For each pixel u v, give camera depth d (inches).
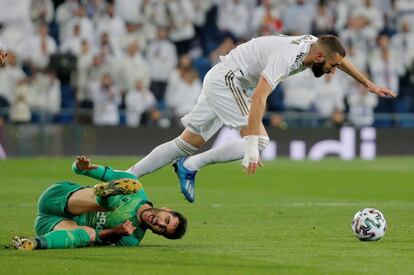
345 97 2753.4
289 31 2790.4
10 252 838.5
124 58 2551.7
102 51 2534.5
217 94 1021.8
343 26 2837.1
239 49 1018.7
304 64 974.4
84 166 896.3
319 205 1390.3
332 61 971.9
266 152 2625.5
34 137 2450.8
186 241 953.5
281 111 2704.2
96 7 2630.4
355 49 2778.1
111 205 872.3
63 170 2053.4
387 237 984.9
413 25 2920.8
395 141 2709.2
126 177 903.7
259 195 1568.7
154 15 2714.1
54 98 2490.2
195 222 1152.2
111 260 801.6
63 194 880.9
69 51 2517.2
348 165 2305.6
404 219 1186.0
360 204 1408.7
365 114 2728.8
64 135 2469.2
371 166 2269.9
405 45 2847.0
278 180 1876.2
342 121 2682.1
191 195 1071.6
